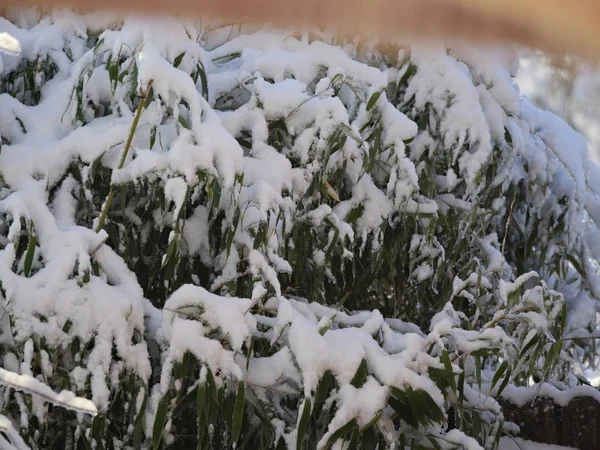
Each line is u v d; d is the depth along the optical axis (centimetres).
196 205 314
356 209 324
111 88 301
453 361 301
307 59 326
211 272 311
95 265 285
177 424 301
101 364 274
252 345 282
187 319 279
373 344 286
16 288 272
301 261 317
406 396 281
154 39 297
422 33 174
